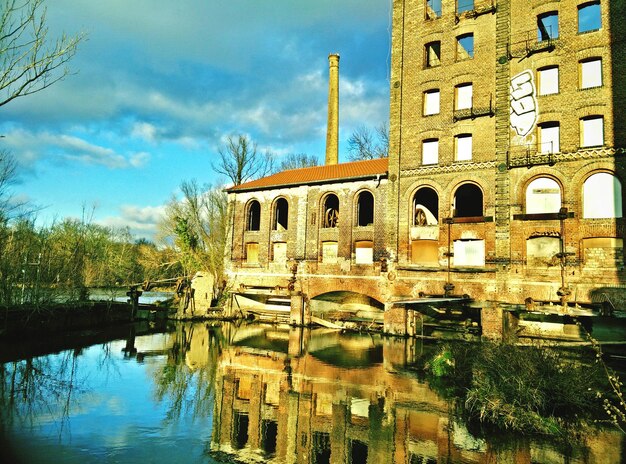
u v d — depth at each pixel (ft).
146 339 83.25
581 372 42.60
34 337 76.59
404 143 92.17
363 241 99.50
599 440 33.50
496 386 39.73
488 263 79.71
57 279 84.43
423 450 31.94
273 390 47.83
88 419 37.52
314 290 103.60
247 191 119.34
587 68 74.74
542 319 78.38
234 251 119.34
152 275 192.65
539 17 80.33
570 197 73.36
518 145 79.05
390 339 84.79
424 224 95.35
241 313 117.60
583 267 71.46
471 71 85.66
